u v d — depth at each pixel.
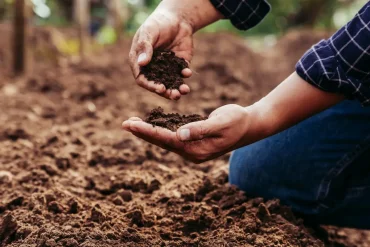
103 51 4.37
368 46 1.04
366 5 1.06
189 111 2.36
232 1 1.33
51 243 1.14
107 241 1.15
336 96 1.08
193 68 3.26
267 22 7.86
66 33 5.17
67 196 1.39
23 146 1.77
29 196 1.39
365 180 1.33
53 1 6.66
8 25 4.60
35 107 2.33
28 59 3.04
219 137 1.07
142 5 7.33
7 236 1.23
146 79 1.19
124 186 1.51
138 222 1.29
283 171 1.36
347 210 1.37
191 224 1.29
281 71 4.30
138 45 1.20
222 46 4.97
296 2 7.60
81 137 1.87
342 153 1.30
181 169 1.64
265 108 1.08
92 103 2.50
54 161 1.65
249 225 1.26
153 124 1.11
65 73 3.13
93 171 1.61
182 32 1.30
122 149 1.77
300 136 1.33
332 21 7.92
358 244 1.52
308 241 1.27
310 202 1.37
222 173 1.54
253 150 1.40
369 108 1.26
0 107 2.30
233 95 2.65
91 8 6.13
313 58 1.07
